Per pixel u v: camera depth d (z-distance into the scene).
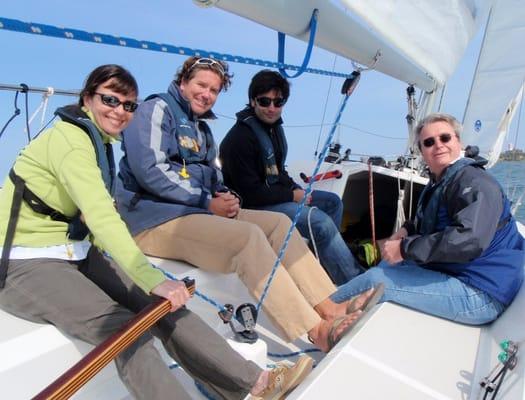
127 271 1.15
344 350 1.30
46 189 1.23
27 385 1.13
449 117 1.77
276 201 2.49
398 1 1.48
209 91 2.03
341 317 1.56
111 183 1.41
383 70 1.91
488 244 1.50
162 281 1.17
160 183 1.89
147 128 1.90
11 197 1.28
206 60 2.00
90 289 1.24
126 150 1.92
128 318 1.19
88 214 1.14
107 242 1.13
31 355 1.14
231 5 1.02
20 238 1.25
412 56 1.90
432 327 1.51
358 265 2.48
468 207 1.51
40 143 1.23
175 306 1.17
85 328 1.18
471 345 1.42
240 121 2.54
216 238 1.76
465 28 2.10
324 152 1.60
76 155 1.17
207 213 1.90
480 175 1.58
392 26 1.56
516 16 3.46
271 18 1.14
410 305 1.63
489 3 2.17
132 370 1.12
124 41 0.88
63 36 0.77
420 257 1.58
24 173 1.23
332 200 2.72
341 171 3.00
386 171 2.90
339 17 1.37
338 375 1.17
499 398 1.05
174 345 1.28
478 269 1.57
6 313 1.29
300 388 1.14
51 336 1.20
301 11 1.21
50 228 1.28
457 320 1.57
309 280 1.80
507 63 3.61
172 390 1.09
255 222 2.01
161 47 0.95
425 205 1.83
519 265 1.56
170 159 2.02
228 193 2.10
